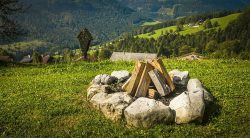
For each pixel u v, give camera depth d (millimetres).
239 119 15836
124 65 31344
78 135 14766
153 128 15016
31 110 17688
